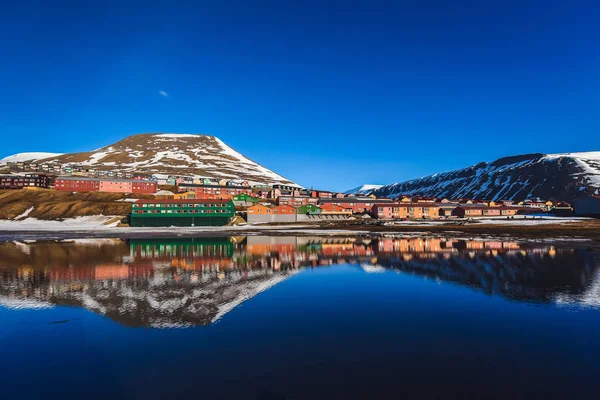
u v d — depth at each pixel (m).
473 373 11.15
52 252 45.91
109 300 20.75
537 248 45.34
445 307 18.69
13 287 24.31
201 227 107.12
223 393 10.02
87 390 10.30
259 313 17.88
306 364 11.84
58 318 17.25
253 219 123.06
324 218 132.88
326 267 33.09
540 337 14.25
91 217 114.31
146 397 9.89
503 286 23.56
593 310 17.89
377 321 16.44
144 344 13.81
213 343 13.79
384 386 10.34
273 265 34.72
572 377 10.89
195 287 24.36
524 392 9.99
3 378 11.12
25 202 121.19
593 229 75.75
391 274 28.80
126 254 44.00
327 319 16.78
